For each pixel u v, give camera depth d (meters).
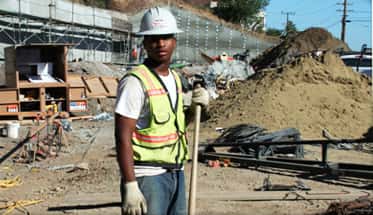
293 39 50.50
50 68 19.30
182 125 3.83
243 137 12.69
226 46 60.56
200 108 3.92
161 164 3.71
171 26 3.70
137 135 3.67
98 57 45.47
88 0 57.38
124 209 3.52
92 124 18.30
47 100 18.84
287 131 12.45
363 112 17.70
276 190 8.23
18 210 7.27
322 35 50.84
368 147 14.66
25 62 18.86
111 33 47.22
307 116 16.94
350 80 19.33
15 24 36.03
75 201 7.48
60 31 40.78
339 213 6.62
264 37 65.75
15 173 9.88
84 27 43.34
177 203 3.79
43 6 38.56
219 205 7.32
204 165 10.61
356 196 7.73
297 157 11.97
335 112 17.34
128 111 3.58
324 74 19.19
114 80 23.80
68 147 12.64
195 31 59.19
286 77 18.69
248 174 9.68
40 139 13.27
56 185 8.82
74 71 28.61
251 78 20.33
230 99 18.55
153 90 3.64
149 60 3.74
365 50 30.11
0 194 8.22
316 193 7.88
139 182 3.66
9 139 14.09
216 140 13.17
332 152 13.36
